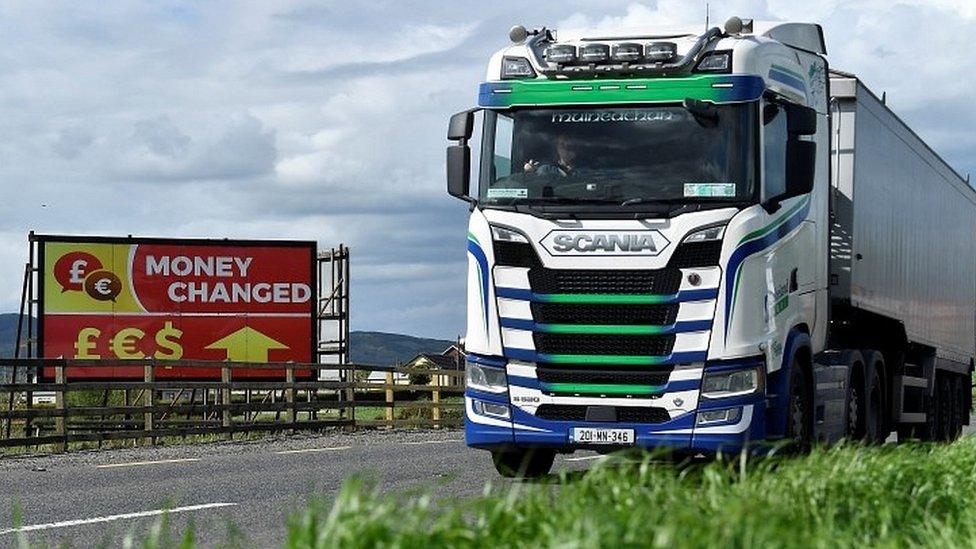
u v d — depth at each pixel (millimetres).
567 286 15023
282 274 41188
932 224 25234
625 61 15180
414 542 6801
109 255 39906
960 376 29625
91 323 39719
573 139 15258
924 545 8812
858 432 19484
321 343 42375
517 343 15195
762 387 14898
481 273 15367
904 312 22672
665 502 8359
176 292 40406
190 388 28719
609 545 6453
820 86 17797
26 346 39125
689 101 14984
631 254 14875
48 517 13242
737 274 14719
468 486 15836
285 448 25281
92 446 27531
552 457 17781
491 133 15555
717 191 14836
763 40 15812
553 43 16016
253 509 13727
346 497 7059
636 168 15023
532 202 15227
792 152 15250
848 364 18422
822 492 9633
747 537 6898
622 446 14969
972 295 30188
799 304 16266
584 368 15000
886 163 21328
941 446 14133
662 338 14828
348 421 33312
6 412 24734
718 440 14711
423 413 41094
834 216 19031
